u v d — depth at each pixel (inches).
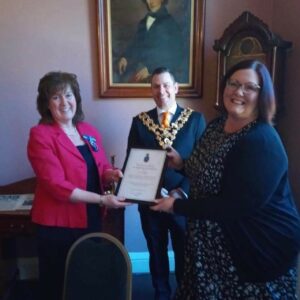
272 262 48.6
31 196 84.8
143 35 88.8
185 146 74.9
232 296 50.3
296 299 50.2
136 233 100.6
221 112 82.7
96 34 88.0
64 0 86.2
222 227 49.8
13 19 86.0
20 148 92.3
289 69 80.4
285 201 49.9
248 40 78.9
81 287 54.9
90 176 64.6
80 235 62.4
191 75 91.4
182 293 58.7
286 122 82.4
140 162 61.6
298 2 76.2
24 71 88.4
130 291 52.3
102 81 89.9
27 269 99.3
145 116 79.0
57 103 61.0
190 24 88.9
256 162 44.7
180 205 51.8
